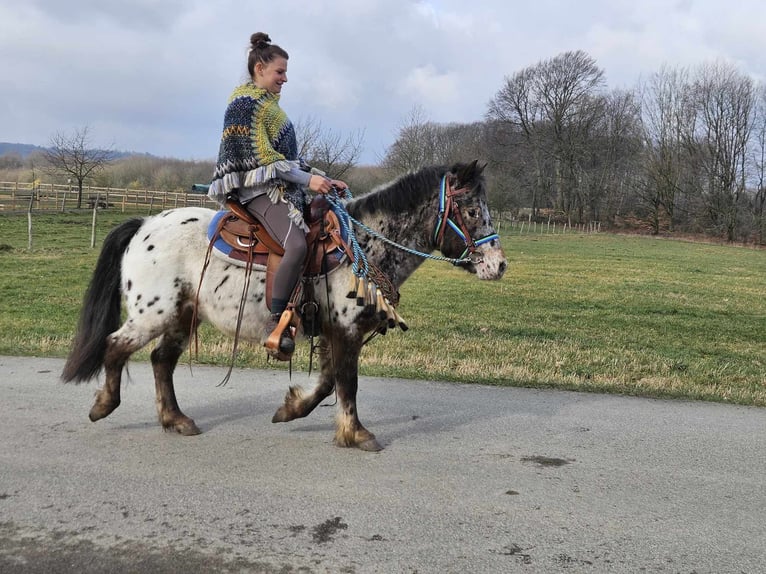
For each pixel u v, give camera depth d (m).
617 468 4.26
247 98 3.97
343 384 4.40
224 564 2.99
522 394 6.05
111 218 30.92
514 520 3.47
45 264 16.44
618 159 61.59
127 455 4.26
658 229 55.12
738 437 4.96
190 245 4.37
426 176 4.49
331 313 4.30
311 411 5.07
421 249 4.60
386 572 2.94
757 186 50.09
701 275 21.28
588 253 29.50
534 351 8.24
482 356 7.85
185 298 4.42
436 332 9.58
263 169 3.93
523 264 22.73
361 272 4.22
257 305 4.25
